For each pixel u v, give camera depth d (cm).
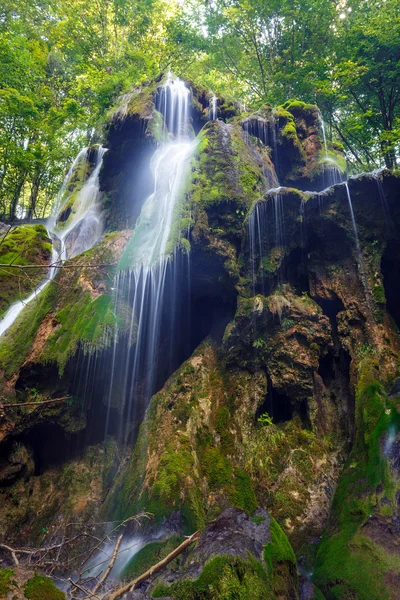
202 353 680
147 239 692
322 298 669
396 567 349
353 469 479
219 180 713
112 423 676
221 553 296
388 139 1266
